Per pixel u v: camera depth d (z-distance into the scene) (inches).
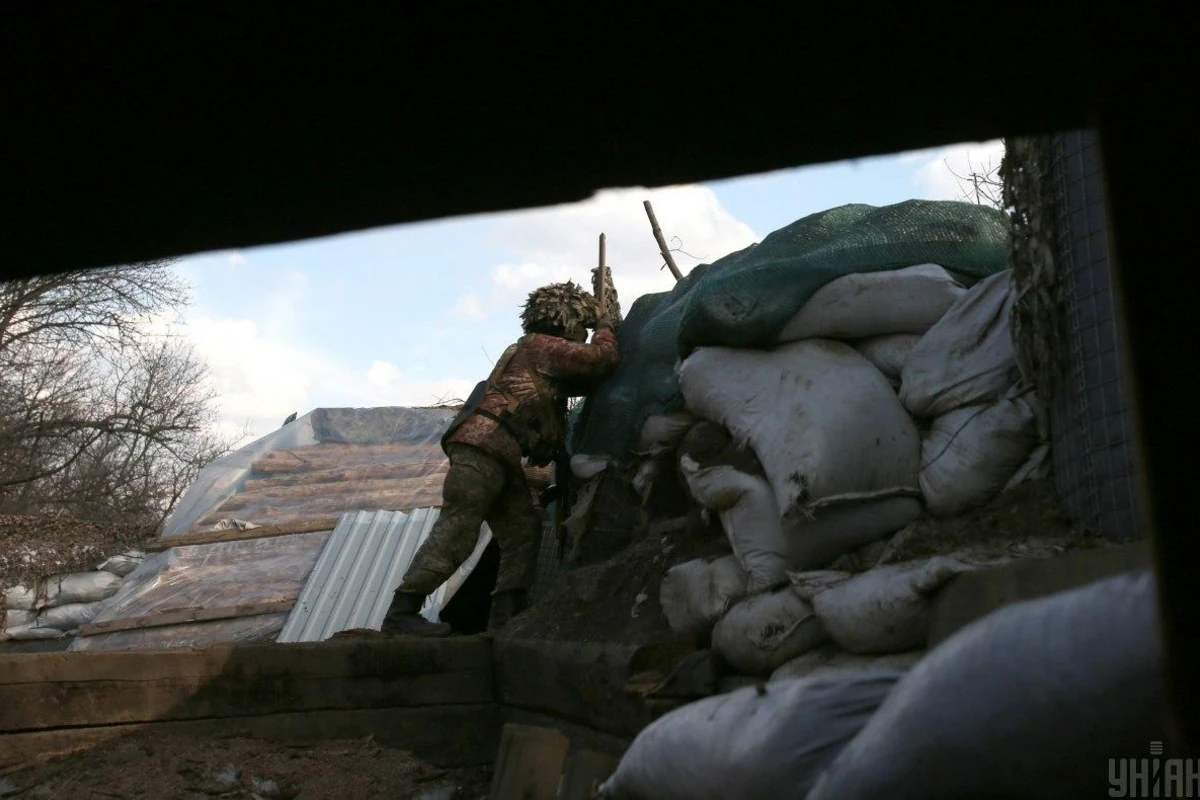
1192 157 30.9
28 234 36.4
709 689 151.3
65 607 417.4
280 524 367.2
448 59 32.9
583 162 35.4
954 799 61.8
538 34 32.5
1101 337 120.1
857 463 143.8
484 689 216.2
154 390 968.9
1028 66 32.9
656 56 33.0
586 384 255.9
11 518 457.7
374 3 31.4
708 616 161.3
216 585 341.1
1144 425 33.7
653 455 206.5
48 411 869.2
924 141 35.1
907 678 67.4
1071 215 125.6
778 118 34.6
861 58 33.0
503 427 253.9
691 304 169.2
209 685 197.9
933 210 167.8
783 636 140.6
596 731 172.9
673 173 36.3
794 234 178.7
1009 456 138.3
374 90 33.7
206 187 35.6
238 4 31.2
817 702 81.5
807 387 151.9
